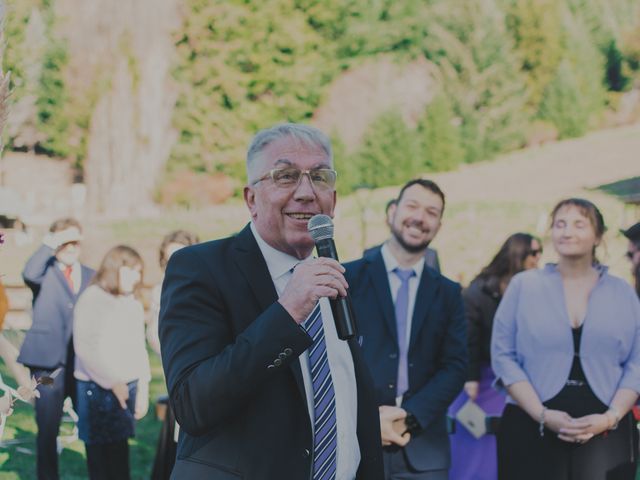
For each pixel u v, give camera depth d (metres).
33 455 7.18
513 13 25.12
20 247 17.09
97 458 5.61
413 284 4.04
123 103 22.73
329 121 25.47
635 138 23.64
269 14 24.92
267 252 2.46
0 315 3.00
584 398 4.04
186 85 24.20
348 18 25.44
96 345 5.59
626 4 25.38
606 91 25.11
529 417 4.16
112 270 5.70
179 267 2.39
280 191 2.39
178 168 23.45
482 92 24.55
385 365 3.88
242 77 24.55
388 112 22.66
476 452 5.35
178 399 2.21
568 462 4.05
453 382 3.92
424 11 25.38
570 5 25.30
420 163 22.88
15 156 23.41
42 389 5.91
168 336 2.32
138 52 23.05
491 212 20.38
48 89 23.45
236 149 24.02
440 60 25.23
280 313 2.16
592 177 21.81
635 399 4.03
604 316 4.07
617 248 16.30
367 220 19.88
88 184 22.64
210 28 24.52
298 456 2.27
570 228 4.11
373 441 2.55
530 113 24.62
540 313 4.14
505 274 5.36
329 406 2.37
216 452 2.27
